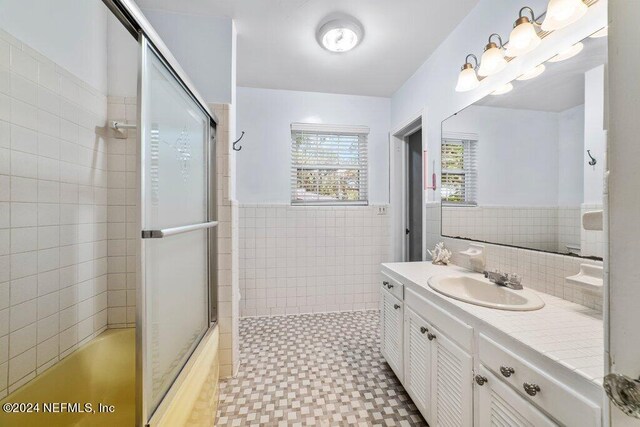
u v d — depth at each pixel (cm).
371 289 307
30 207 122
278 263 289
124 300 172
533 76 131
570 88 114
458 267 183
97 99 162
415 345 145
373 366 195
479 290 147
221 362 181
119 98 171
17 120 116
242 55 226
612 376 33
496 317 99
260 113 286
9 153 113
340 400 160
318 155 301
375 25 189
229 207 182
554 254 121
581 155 111
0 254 110
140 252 91
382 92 295
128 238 173
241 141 283
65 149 140
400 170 303
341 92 295
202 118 156
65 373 134
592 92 107
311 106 294
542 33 124
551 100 122
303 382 177
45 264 129
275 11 178
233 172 197
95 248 161
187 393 111
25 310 120
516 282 131
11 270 114
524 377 79
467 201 177
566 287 116
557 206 121
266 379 180
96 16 161
